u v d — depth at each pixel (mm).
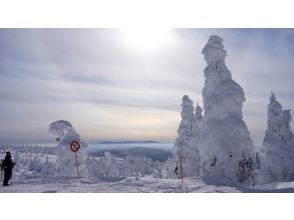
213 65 24109
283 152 26984
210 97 22203
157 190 12602
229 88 21812
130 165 76500
